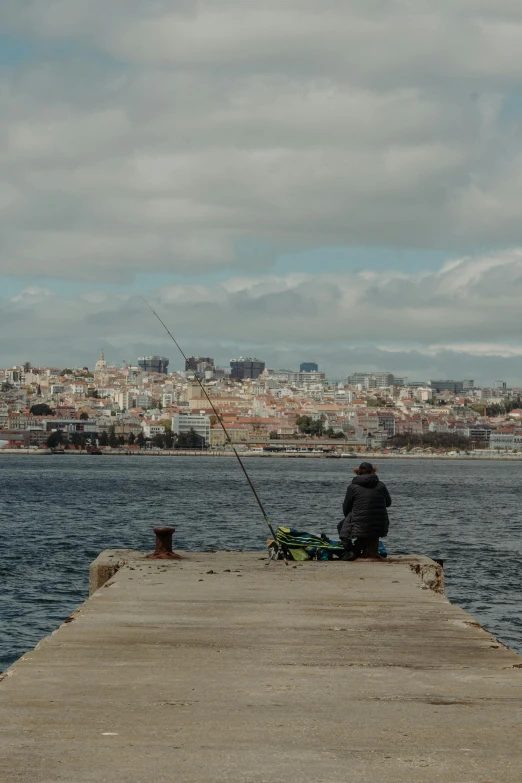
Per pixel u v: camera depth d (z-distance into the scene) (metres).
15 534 61.47
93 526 68.25
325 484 156.25
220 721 9.01
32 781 7.32
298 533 22.11
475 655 12.12
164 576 18.97
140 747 8.16
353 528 21.83
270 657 11.97
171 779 7.41
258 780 7.40
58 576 40.88
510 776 7.50
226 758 7.91
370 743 8.34
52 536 60.16
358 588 17.73
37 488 134.38
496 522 75.19
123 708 9.41
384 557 22.16
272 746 8.24
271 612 15.21
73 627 13.75
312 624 14.23
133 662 11.53
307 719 9.12
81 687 10.23
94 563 20.92
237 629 13.79
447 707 9.57
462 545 55.72
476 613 32.03
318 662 11.70
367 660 11.81
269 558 22.03
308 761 7.84
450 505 99.81
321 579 18.84
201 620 14.45
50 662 11.45
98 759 7.84
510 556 49.75
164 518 76.00
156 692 10.09
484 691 10.23
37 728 8.67
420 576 20.88
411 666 11.48
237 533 61.91
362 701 9.80
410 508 93.31
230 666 11.43
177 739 8.41
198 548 52.38
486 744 8.31
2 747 8.12
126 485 145.88
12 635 28.56
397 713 9.34
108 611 15.11
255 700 9.83
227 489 134.00
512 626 29.84
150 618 14.55
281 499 107.56
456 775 7.52
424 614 15.12
